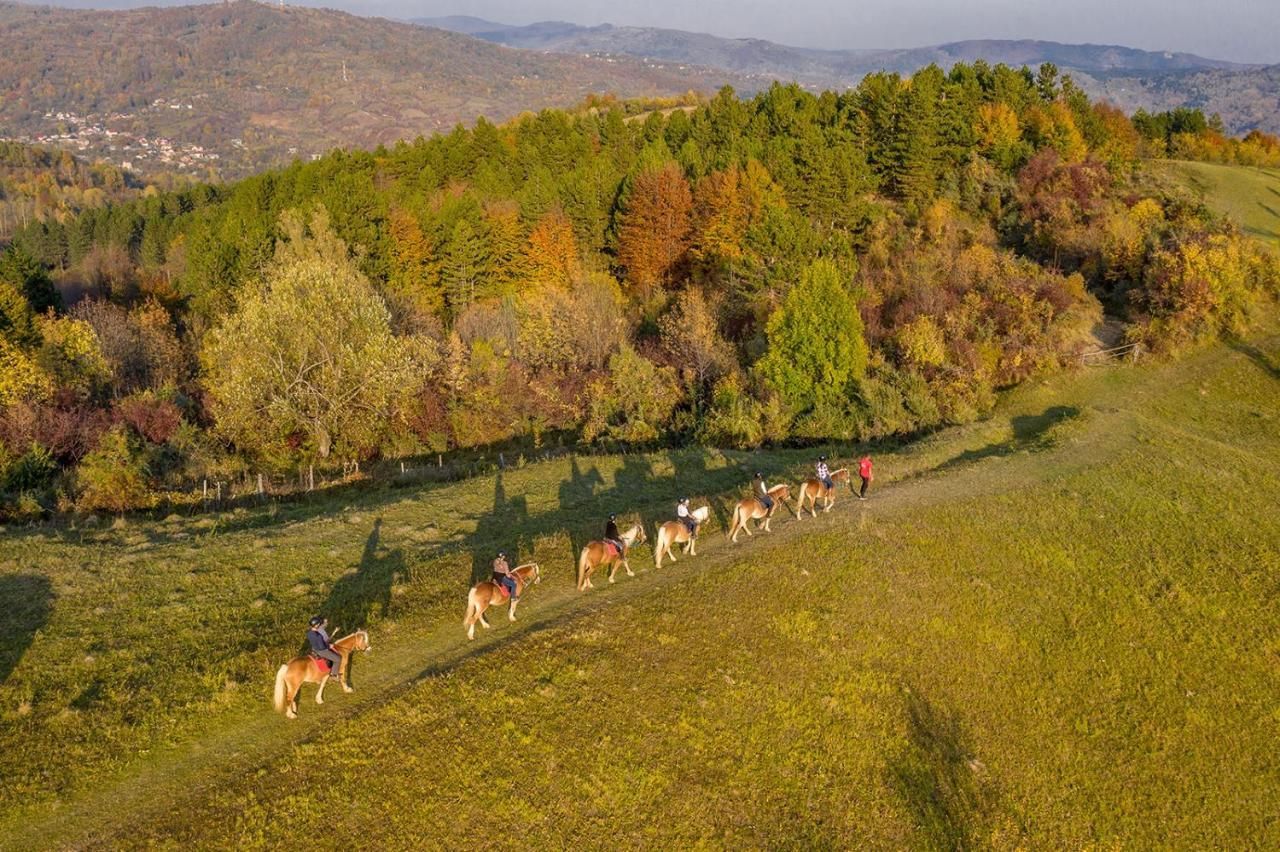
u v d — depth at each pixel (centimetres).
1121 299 7138
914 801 2303
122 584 2747
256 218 9644
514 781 2034
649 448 5431
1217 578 3397
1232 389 6016
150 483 4284
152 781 1888
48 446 4578
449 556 3039
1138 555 3503
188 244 11156
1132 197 8306
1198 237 6944
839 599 2936
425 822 1902
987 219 8712
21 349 5900
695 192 8675
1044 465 4316
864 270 7175
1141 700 2794
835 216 8350
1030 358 5953
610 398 5859
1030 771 2511
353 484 4666
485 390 6106
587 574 2770
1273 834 2422
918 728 2533
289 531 3344
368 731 2077
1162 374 6197
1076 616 3116
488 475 4444
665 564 3075
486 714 2183
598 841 1961
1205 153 11444
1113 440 4756
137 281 11531
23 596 2606
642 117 16612
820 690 2555
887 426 5172
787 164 8512
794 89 11625
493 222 9031
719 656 2569
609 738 2195
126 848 1712
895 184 9262
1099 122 10594
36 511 3794
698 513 3131
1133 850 2339
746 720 2380
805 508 3684
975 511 3669
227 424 5103
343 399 5397
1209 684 2880
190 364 7406
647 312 7462
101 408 5456
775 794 2198
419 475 4888
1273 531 3797
